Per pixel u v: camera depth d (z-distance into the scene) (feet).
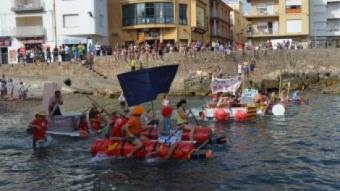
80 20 219.00
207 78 173.06
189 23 238.48
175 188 49.96
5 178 55.72
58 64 189.26
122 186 51.13
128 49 190.08
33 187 51.90
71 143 75.72
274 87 175.83
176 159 61.72
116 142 63.77
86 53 197.16
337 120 96.58
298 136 78.07
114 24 234.99
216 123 94.43
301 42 240.12
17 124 99.35
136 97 69.31
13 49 225.15
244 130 85.35
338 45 223.51
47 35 222.89
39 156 66.85
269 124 92.38
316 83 185.47
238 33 369.30
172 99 152.97
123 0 231.71
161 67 68.49
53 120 83.56
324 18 270.05
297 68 194.80
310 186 49.83
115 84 170.40
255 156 63.41
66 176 55.83
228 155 64.03
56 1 221.25
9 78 175.11
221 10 308.60
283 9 262.67
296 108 119.96
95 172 57.11
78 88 168.35
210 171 56.08
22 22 227.20
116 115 69.36
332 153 64.69
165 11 227.40
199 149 66.13
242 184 50.90
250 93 110.63
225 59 187.52
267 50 193.16
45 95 85.35
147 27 228.02
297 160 60.95
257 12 269.23
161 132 66.33
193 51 187.32
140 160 61.67
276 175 54.03
